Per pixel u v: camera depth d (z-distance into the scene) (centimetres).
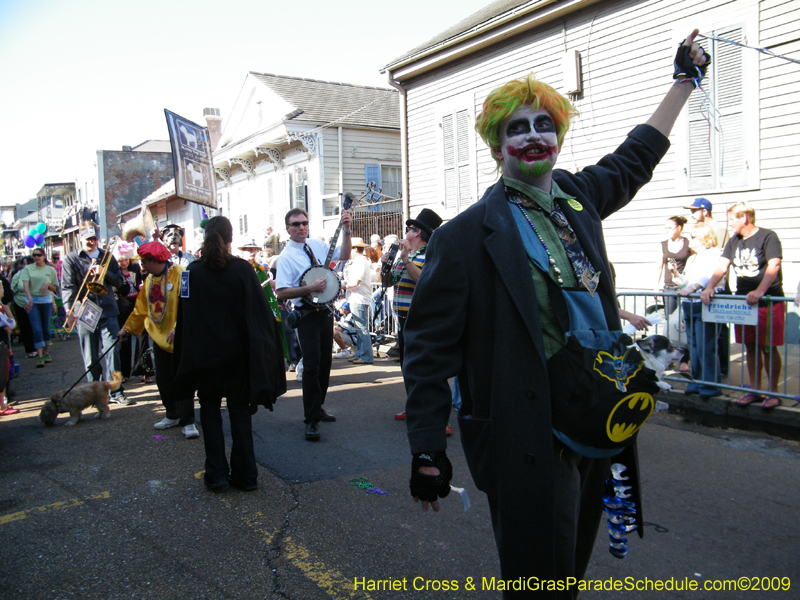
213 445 391
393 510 357
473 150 1158
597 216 195
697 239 558
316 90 2059
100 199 3350
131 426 557
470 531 328
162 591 274
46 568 297
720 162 789
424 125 1276
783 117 731
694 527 328
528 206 182
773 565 287
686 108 816
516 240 173
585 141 955
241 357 389
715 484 386
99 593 273
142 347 734
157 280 473
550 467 164
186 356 380
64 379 837
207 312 383
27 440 521
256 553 309
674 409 544
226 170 2366
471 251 176
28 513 365
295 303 510
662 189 856
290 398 660
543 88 180
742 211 519
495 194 184
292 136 1758
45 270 1035
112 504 375
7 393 685
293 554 306
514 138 180
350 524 340
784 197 736
